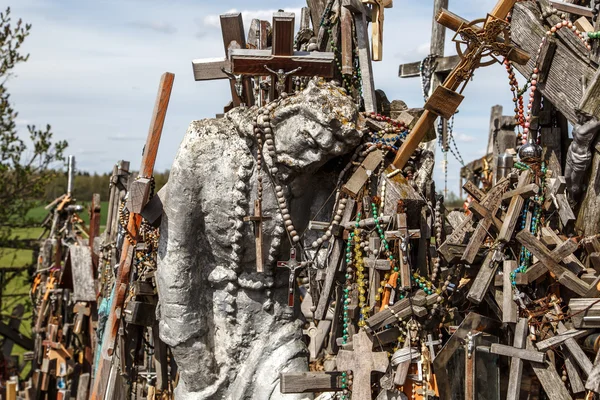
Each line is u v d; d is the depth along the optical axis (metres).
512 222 5.46
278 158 5.69
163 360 7.20
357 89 6.55
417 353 5.39
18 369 15.85
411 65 10.76
